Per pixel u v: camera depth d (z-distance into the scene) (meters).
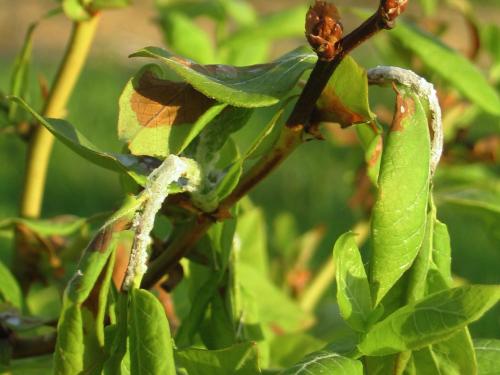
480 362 0.32
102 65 2.24
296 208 1.43
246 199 0.51
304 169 1.52
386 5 0.28
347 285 0.30
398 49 0.54
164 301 0.39
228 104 0.31
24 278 0.46
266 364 0.37
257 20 0.56
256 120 1.48
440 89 0.53
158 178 0.29
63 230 0.44
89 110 1.86
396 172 0.29
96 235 0.29
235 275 0.36
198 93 0.31
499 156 0.53
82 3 0.45
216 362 0.30
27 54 0.46
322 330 0.56
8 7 2.77
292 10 0.53
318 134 0.31
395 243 0.29
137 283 0.29
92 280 0.28
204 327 0.36
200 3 0.56
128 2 0.44
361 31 0.29
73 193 1.47
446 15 2.57
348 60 0.29
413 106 0.29
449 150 0.54
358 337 0.30
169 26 0.54
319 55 0.29
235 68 0.31
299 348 0.45
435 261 0.30
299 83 0.34
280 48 2.36
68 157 1.54
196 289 0.37
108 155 0.31
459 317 0.28
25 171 0.48
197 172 0.32
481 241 1.28
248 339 0.36
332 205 1.44
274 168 0.32
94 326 0.29
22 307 0.42
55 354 0.29
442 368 0.30
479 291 0.28
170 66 0.30
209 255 0.35
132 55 0.31
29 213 0.48
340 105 0.30
